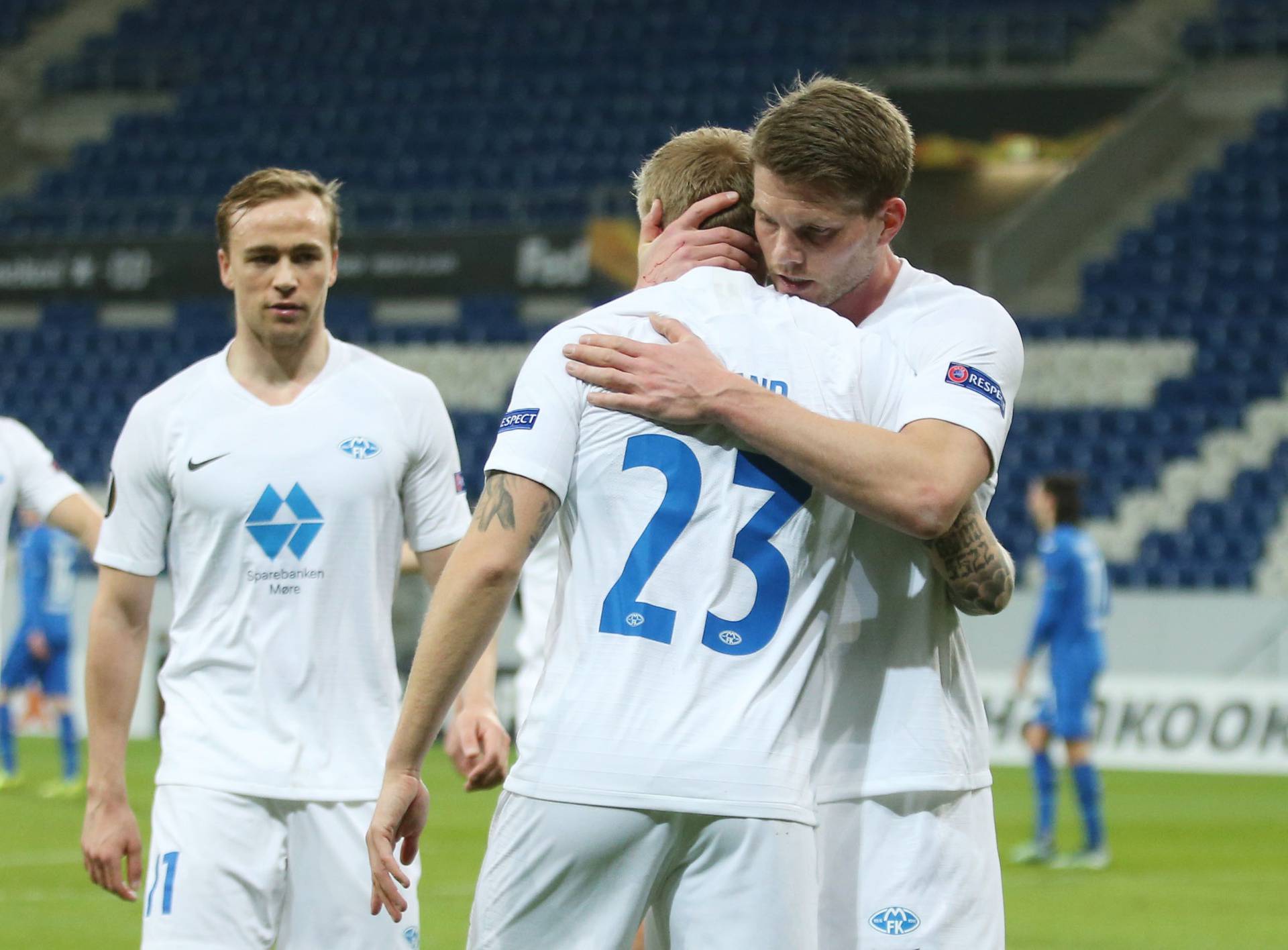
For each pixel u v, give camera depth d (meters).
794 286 9.52
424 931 23.12
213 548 12.88
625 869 8.57
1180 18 80.94
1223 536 56.28
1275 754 45.69
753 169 9.47
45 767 45.69
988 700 48.88
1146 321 65.31
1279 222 70.38
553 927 8.70
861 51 82.31
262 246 12.91
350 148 81.00
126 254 70.50
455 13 88.44
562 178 76.81
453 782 43.50
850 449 8.62
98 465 67.62
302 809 12.59
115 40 90.88
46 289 71.19
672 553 8.70
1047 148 83.31
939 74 81.25
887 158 9.14
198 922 12.25
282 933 12.67
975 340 9.69
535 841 8.63
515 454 8.80
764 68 81.56
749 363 9.13
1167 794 42.56
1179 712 46.66
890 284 10.25
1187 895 27.39
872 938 9.67
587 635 8.72
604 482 8.84
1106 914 25.47
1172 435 61.19
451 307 73.69
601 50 84.19
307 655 12.80
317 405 13.13
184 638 13.03
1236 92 77.31
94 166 82.88
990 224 81.94
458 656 8.68
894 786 9.73
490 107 81.81
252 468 12.89
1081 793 30.94
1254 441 60.16
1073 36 81.38
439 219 74.31
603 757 8.51
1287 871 30.12
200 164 81.69
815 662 9.02
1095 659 31.27
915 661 9.91
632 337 9.11
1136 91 77.75
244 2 91.19
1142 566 55.44
